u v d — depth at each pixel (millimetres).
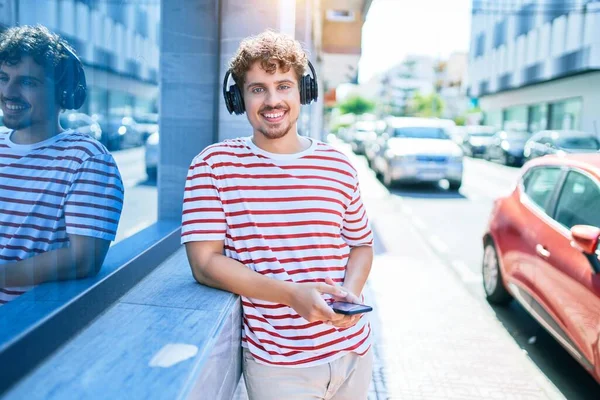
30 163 1652
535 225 4105
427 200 11609
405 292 5289
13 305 1518
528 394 3391
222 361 1638
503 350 4016
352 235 1927
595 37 21266
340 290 1614
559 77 25547
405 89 94625
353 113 94312
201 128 3389
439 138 13961
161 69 3152
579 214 3652
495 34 35344
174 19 3215
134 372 1358
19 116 1615
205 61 3379
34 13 1619
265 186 1755
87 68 2041
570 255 3479
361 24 16891
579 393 3426
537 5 21406
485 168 20266
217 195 1765
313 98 1891
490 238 5016
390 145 13633
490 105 38844
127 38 2562
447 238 7773
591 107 23266
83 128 2031
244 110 1901
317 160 1802
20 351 1294
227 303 1813
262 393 1774
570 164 4074
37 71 1640
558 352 3998
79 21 1941
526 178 4699
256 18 3398
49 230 1688
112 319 1679
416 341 4125
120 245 2158
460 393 3361
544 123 28797
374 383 3445
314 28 10602
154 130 3135
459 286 5516
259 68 1731
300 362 1735
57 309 1479
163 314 1721
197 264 1791
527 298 4086
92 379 1317
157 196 3211
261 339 1766
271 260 1737
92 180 1800
